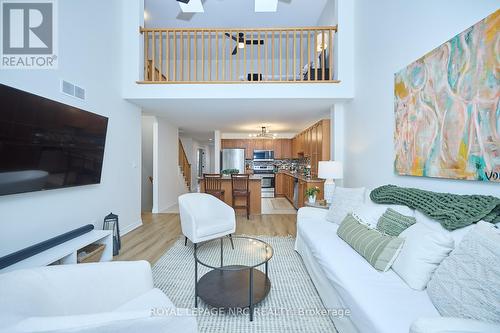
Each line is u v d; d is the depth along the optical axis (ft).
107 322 2.35
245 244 7.40
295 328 5.08
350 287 4.26
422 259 4.21
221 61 20.98
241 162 25.29
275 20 15.25
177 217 15.02
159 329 2.63
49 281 3.36
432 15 5.97
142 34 11.89
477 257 3.25
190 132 24.61
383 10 8.44
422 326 2.67
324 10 14.21
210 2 13.42
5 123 5.26
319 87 11.39
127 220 11.76
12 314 2.56
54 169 6.75
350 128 11.69
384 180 8.44
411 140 6.75
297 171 22.58
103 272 3.84
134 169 12.42
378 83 8.84
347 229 6.44
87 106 8.73
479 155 4.58
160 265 8.00
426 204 5.39
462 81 4.97
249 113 14.99
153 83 11.35
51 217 6.97
